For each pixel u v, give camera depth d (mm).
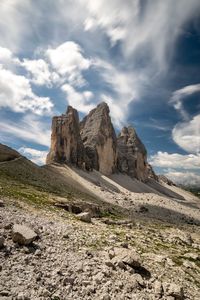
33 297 15281
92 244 30000
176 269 31531
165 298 21000
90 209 70188
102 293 18266
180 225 110562
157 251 39719
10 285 16000
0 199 43125
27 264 19438
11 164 126625
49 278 18188
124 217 89750
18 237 22000
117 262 24391
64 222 40906
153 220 106500
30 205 50219
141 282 22125
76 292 17531
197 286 27688
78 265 21484
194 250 49000
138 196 199000
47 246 23984
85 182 177625
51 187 118250
